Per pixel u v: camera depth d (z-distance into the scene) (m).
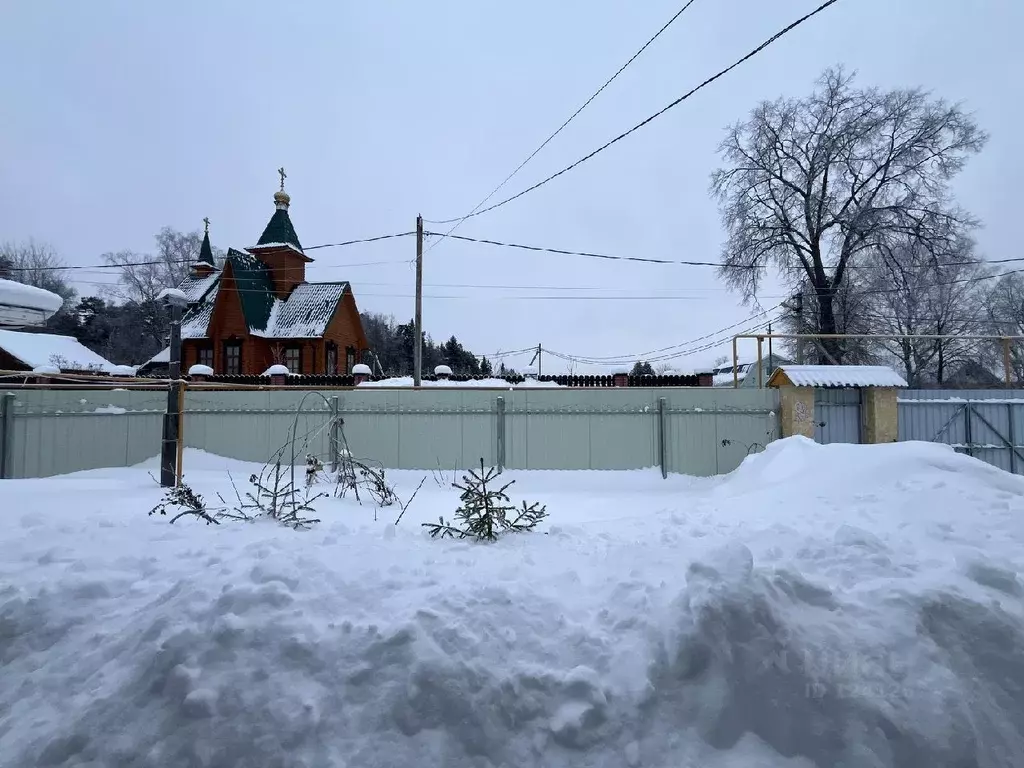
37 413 10.33
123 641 2.76
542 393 11.32
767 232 26.08
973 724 2.49
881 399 11.50
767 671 2.57
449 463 11.23
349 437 11.38
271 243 30.48
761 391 11.42
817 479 6.85
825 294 24.52
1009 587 3.16
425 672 2.48
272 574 3.05
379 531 4.76
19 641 2.90
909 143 23.92
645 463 11.20
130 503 6.62
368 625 2.75
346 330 31.86
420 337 19.44
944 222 23.66
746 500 6.41
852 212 24.86
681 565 3.49
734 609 2.69
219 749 2.23
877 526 4.63
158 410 11.77
